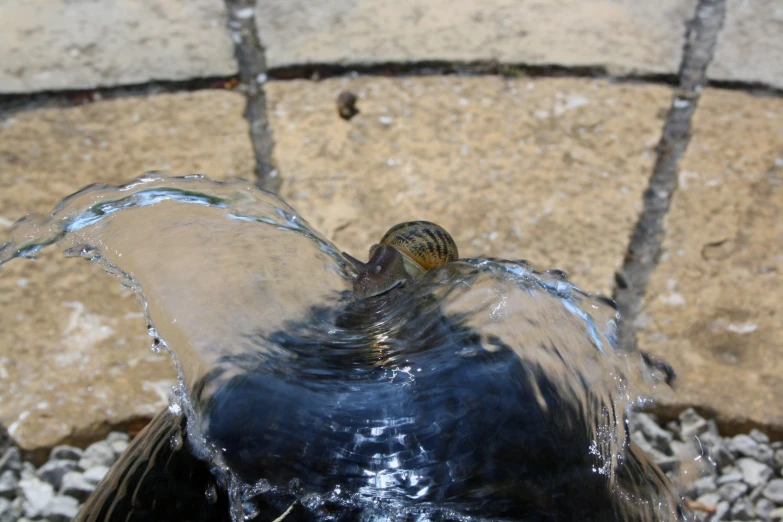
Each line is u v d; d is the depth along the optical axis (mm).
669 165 617
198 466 374
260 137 630
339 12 701
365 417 363
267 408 368
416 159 619
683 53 675
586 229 586
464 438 357
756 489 511
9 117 635
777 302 559
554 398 379
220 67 665
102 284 568
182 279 427
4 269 570
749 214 594
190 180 459
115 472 405
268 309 417
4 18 690
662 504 411
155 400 526
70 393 528
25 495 507
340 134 631
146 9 701
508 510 349
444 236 540
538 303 410
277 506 353
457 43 679
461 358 384
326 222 586
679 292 563
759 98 651
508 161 618
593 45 678
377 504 349
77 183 602
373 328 414
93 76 657
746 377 533
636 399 415
